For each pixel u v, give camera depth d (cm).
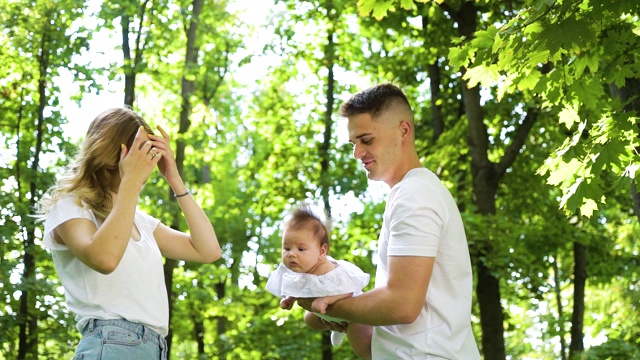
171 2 1466
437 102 1498
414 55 1543
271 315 1623
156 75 1473
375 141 350
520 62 512
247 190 1775
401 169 354
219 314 1711
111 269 319
